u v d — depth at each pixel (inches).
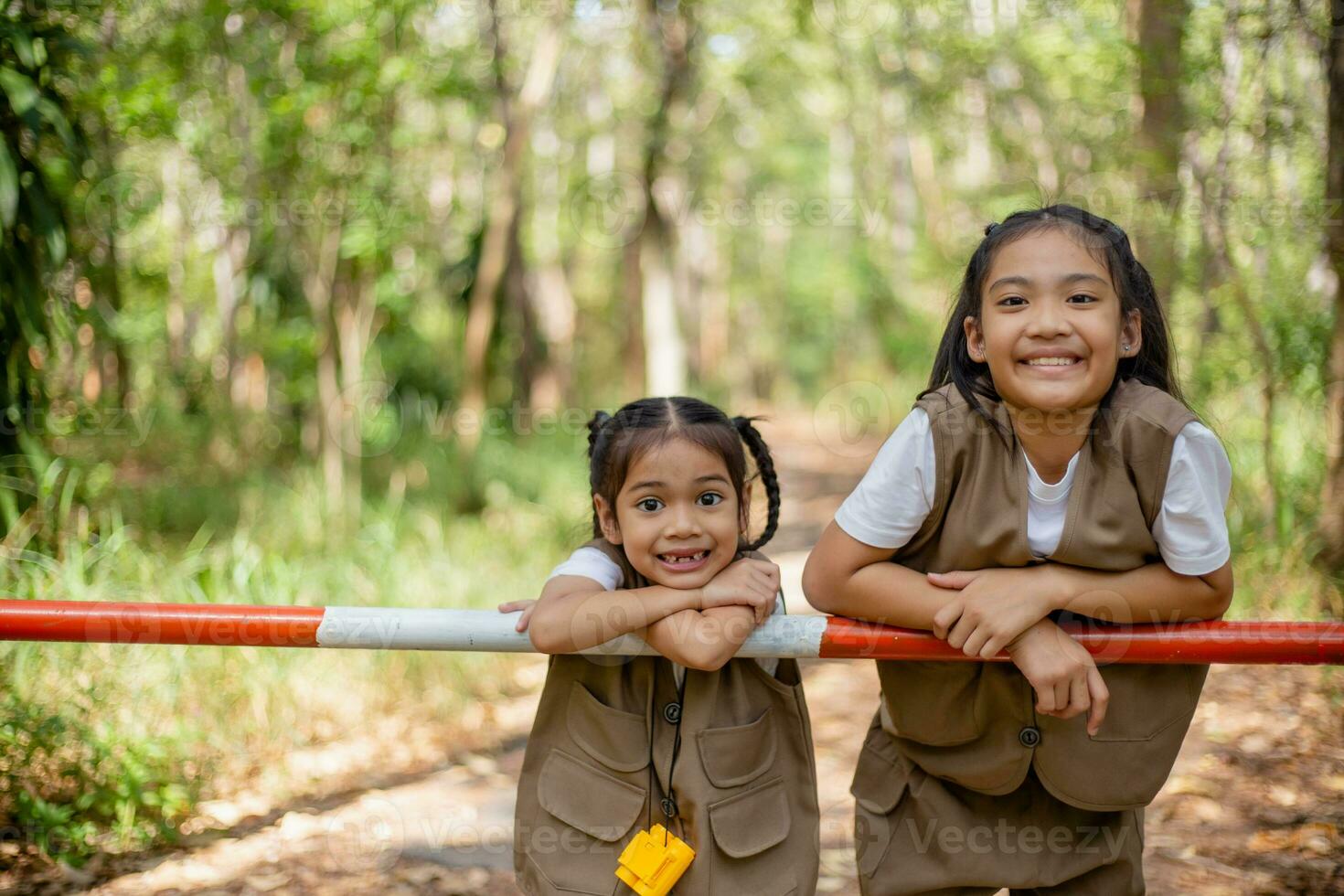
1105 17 231.6
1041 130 283.6
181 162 251.0
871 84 481.4
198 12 223.0
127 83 205.6
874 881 76.5
